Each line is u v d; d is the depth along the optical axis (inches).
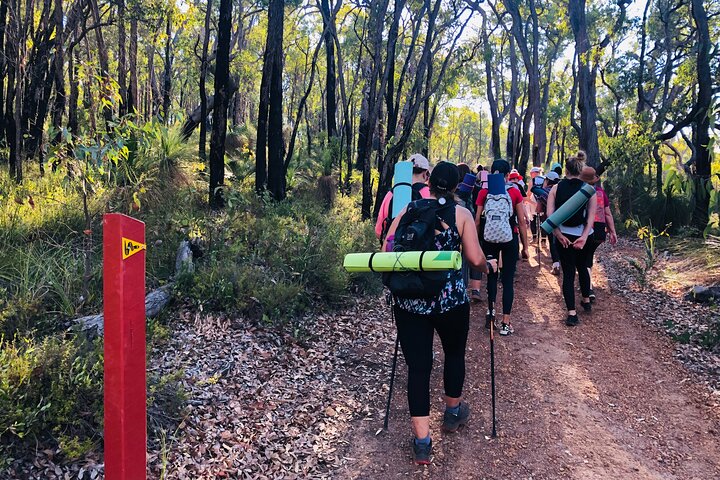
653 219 509.0
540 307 288.0
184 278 232.4
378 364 210.5
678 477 146.5
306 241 287.1
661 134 607.5
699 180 463.5
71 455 130.6
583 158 259.8
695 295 277.3
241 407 168.4
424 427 145.9
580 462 150.7
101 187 292.2
